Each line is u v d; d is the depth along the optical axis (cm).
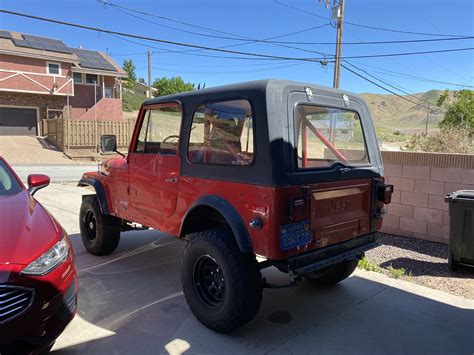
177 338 331
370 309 392
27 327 260
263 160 300
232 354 309
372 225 389
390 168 680
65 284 289
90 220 556
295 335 340
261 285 327
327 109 357
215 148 344
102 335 335
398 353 314
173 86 6750
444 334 344
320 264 321
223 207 326
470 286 459
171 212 394
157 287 441
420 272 509
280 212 295
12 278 256
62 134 2520
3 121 2728
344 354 312
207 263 351
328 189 334
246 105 318
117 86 3391
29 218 321
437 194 634
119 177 479
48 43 2980
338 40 1962
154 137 424
